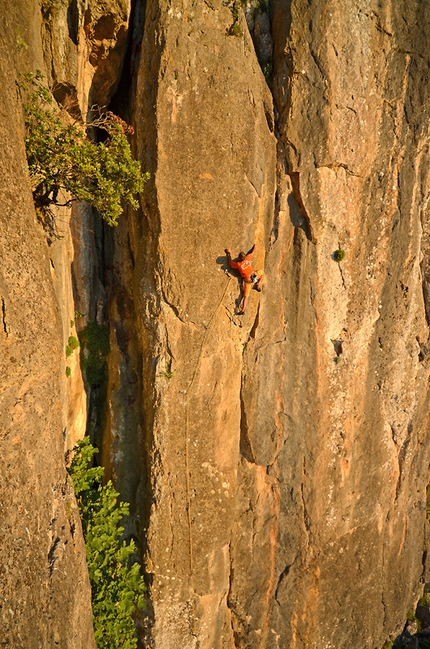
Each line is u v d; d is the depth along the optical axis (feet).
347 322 49.03
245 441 46.80
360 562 53.83
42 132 32.63
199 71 39.37
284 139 43.78
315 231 45.65
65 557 28.17
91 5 37.86
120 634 40.11
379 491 54.34
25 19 33.40
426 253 53.52
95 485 47.14
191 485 44.14
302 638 51.57
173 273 40.83
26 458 26.07
